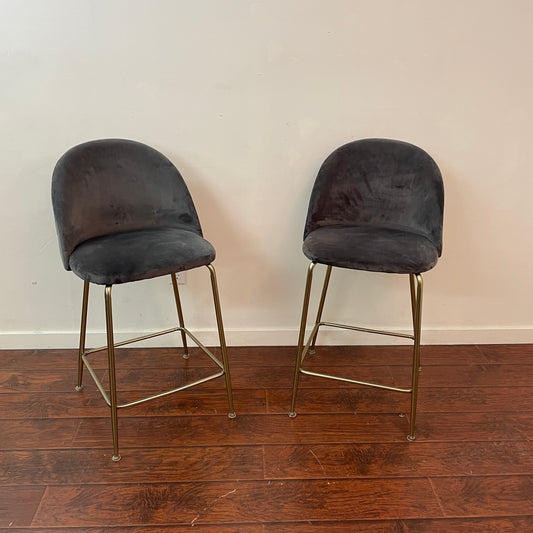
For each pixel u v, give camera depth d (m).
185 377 1.84
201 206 1.81
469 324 2.06
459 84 1.67
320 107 1.69
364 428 1.59
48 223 1.79
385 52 1.63
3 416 1.62
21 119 1.64
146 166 1.61
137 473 1.40
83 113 1.65
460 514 1.29
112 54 1.59
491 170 1.79
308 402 1.71
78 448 1.49
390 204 1.65
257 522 1.26
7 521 1.25
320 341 2.06
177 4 1.54
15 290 1.89
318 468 1.43
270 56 1.62
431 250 1.47
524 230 1.89
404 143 1.64
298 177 1.78
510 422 1.63
